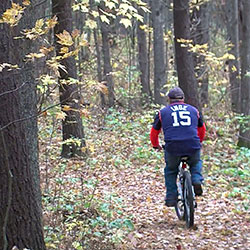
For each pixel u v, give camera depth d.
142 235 8.03
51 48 5.46
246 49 15.52
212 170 12.57
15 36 5.58
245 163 13.34
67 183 10.49
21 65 5.60
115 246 7.28
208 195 10.48
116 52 34.00
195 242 7.67
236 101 20.98
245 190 10.86
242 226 8.37
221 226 8.40
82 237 7.06
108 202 9.56
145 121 17.47
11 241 5.52
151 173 12.51
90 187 9.72
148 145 15.22
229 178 11.97
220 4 35.28
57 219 7.85
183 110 8.41
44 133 13.60
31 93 5.80
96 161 12.64
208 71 21.97
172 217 9.14
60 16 12.41
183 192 8.55
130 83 24.11
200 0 18.78
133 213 9.39
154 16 21.98
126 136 16.38
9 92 5.20
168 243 7.64
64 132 13.34
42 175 10.35
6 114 5.43
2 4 5.48
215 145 15.24
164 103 22.52
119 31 34.25
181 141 8.20
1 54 5.39
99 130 17.11
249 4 15.24
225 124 17.98
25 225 5.59
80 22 17.67
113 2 9.60
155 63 22.31
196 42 22.88
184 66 15.40
